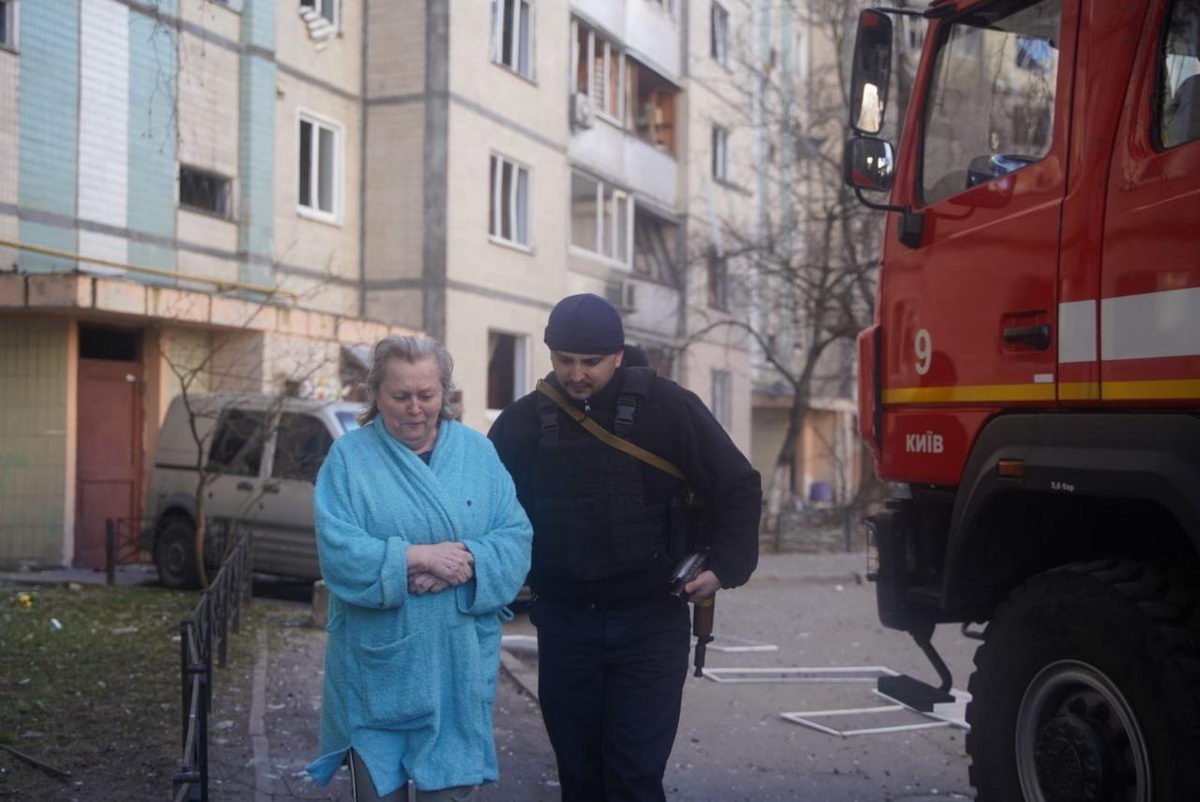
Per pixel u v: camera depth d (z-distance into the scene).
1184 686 3.60
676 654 4.00
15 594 11.52
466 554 3.47
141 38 15.51
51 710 6.71
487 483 3.62
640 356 4.25
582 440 3.97
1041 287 4.32
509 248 21.28
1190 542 3.82
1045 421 4.21
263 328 16.19
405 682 3.42
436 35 19.56
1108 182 4.04
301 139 18.94
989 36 4.89
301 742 6.48
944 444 4.90
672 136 28.61
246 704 7.28
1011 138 4.70
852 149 5.16
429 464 3.57
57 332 14.78
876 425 5.41
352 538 3.38
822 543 22.23
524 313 21.77
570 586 3.99
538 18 22.16
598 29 24.52
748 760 6.73
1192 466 3.59
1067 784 3.96
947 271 4.90
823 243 22.66
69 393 14.80
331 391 16.89
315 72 18.89
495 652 3.63
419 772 3.42
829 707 8.22
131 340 16.05
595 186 24.67
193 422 11.48
